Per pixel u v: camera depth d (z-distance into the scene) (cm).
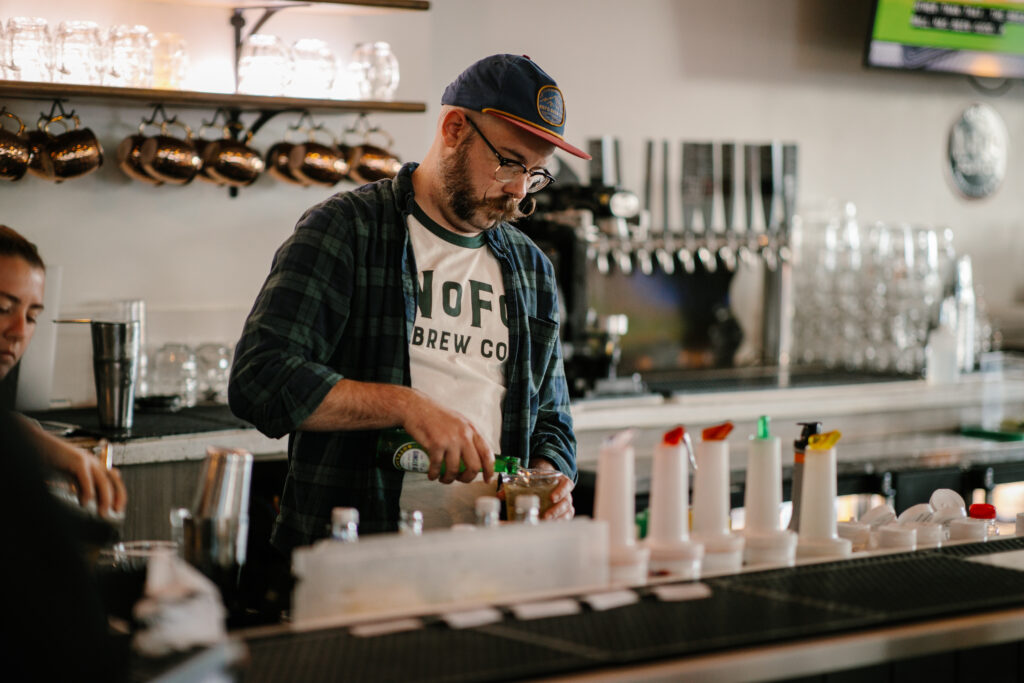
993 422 446
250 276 368
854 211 488
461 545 141
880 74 511
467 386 208
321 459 199
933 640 138
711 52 468
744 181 455
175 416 323
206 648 113
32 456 103
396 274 204
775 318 480
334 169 353
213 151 340
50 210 337
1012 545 180
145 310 352
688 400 392
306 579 134
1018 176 562
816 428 182
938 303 472
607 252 427
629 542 154
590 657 122
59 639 99
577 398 376
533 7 432
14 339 220
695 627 133
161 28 350
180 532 149
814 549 170
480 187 202
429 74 390
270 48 334
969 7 498
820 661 130
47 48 310
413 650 124
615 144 419
